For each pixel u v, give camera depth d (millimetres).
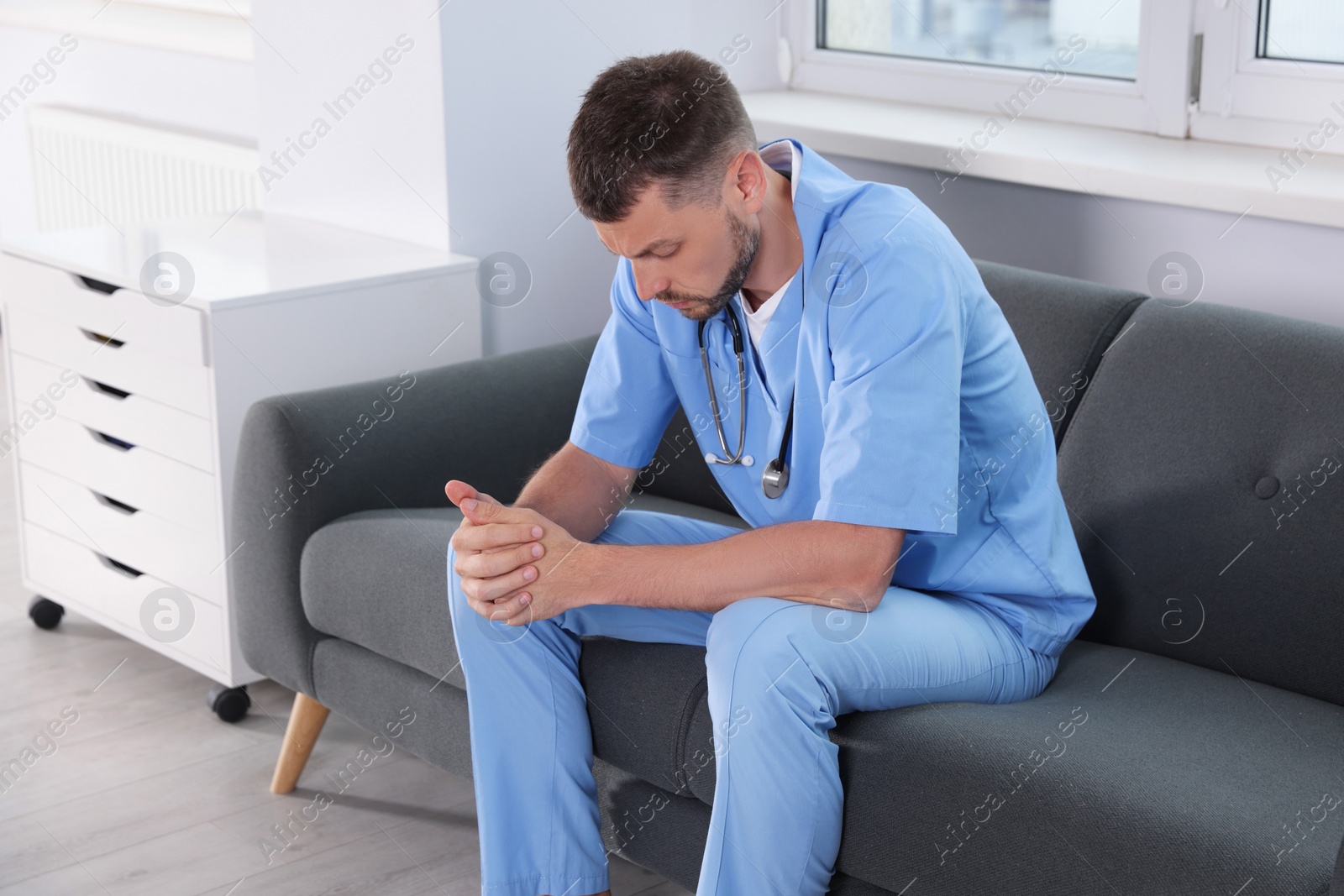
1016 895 1255
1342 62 1974
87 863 1801
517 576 1467
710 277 1404
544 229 2492
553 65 2428
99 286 2291
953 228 2236
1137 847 1188
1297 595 1533
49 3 3676
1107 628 1687
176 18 3369
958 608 1500
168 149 3375
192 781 2018
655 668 1533
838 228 1441
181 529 2188
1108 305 1766
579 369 2211
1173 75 2145
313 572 1878
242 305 2061
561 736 1535
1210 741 1362
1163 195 1914
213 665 2205
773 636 1347
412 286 2268
